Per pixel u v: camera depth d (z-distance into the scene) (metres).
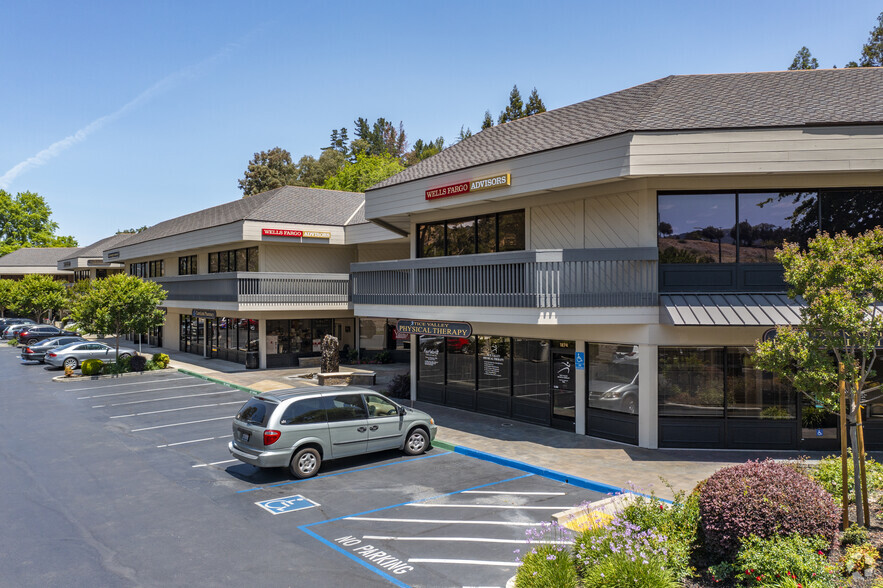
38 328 42.38
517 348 17.00
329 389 13.12
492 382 17.73
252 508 10.34
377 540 8.89
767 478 7.19
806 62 58.25
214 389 23.89
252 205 32.00
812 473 9.69
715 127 12.66
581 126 15.80
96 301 27.86
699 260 13.82
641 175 12.83
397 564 8.05
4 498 10.93
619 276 14.26
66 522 9.72
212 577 7.70
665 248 13.95
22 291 51.66
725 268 13.73
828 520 6.90
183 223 39.84
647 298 13.66
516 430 15.77
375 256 32.25
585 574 6.99
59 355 29.75
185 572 7.86
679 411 13.77
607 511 9.41
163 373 28.66
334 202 33.34
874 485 8.98
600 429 14.88
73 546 8.75
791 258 8.80
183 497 10.96
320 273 30.30
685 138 12.73
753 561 6.43
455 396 18.97
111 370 27.97
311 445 12.26
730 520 6.93
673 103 14.69
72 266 54.91
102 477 12.26
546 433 15.42
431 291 17.11
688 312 12.71
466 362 18.62
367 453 13.23
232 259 32.75
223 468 12.93
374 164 75.88
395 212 19.22
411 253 20.34
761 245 13.64
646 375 13.78
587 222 15.07
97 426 17.25
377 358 31.00
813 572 6.25
